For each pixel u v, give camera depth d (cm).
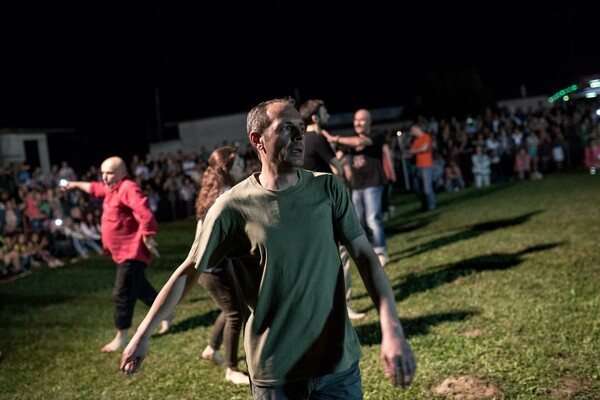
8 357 618
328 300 251
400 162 2056
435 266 754
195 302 766
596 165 1747
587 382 395
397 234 1067
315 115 576
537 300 562
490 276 666
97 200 1708
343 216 257
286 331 247
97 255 1365
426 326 531
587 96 2317
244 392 455
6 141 2338
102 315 771
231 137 3172
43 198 1387
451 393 404
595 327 476
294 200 249
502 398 388
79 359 590
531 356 439
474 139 1931
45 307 855
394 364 227
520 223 994
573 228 888
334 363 249
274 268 247
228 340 473
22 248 1231
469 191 1684
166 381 497
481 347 466
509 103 3134
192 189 1975
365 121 741
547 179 1717
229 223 252
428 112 3023
